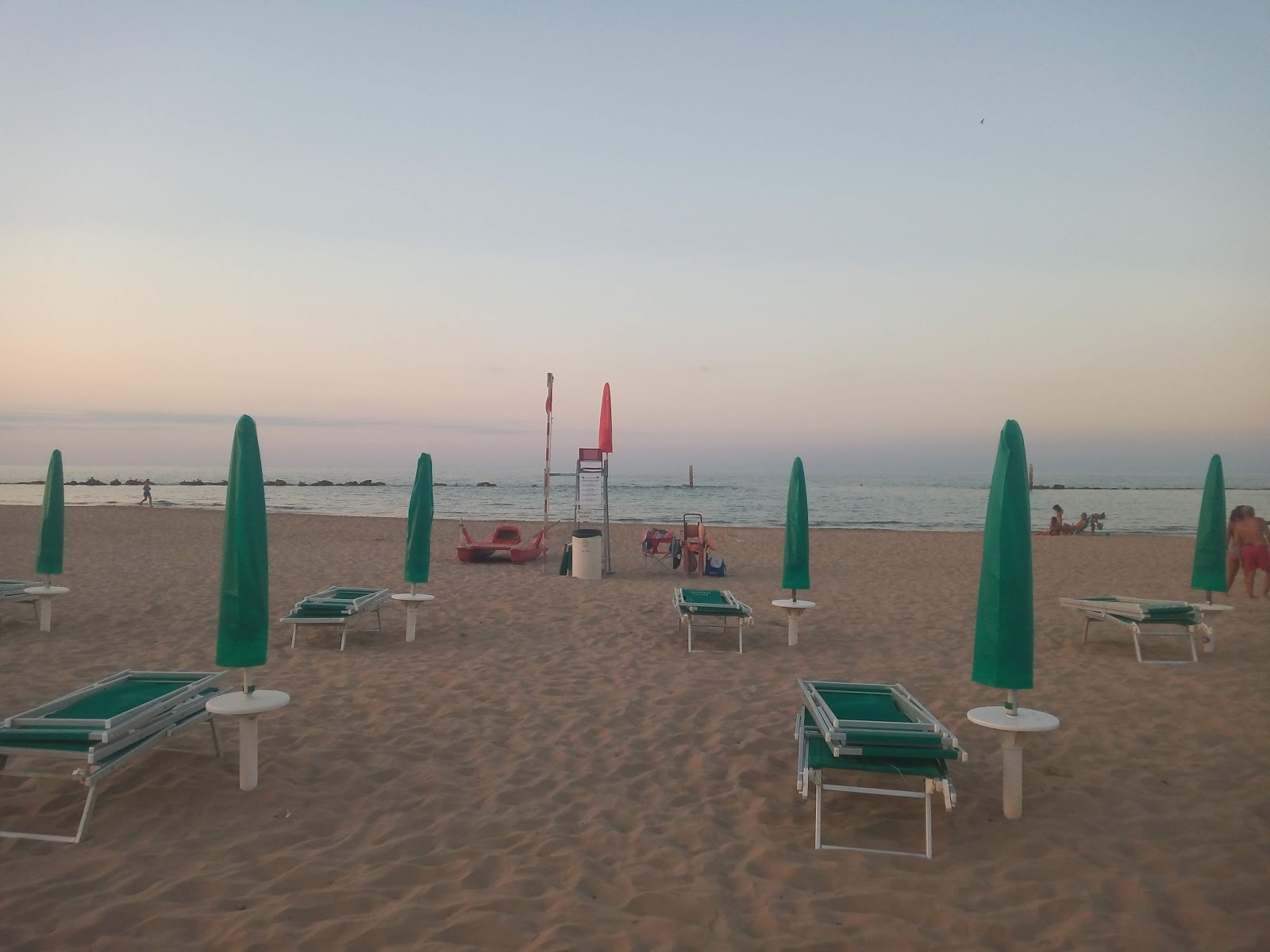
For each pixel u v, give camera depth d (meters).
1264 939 3.46
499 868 4.05
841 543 22.84
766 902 3.75
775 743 5.97
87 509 32.50
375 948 3.32
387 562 16.78
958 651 8.98
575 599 12.05
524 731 6.18
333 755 5.60
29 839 4.23
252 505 4.74
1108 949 3.39
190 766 5.27
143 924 3.45
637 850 4.28
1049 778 5.30
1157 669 8.18
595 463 15.36
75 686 7.18
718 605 8.98
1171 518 40.47
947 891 3.86
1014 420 4.40
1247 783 5.19
